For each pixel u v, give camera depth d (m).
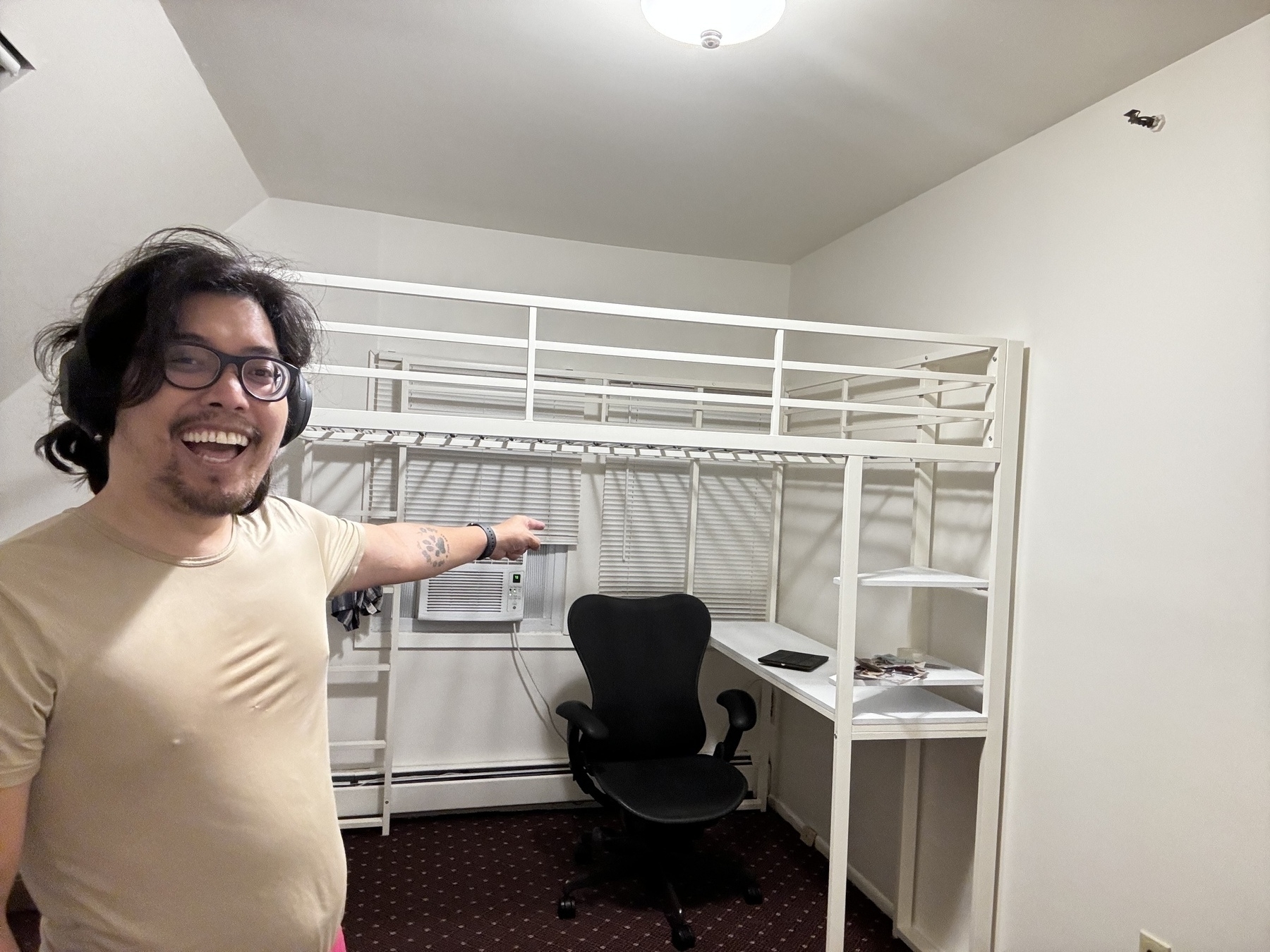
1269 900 1.49
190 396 0.86
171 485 0.88
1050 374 2.06
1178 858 1.67
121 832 0.86
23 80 1.40
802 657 2.65
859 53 1.78
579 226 3.17
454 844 2.92
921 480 2.49
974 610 2.29
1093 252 1.94
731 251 3.43
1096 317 1.93
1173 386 1.72
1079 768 1.92
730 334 3.54
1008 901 2.12
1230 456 1.59
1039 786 2.04
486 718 3.22
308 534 1.14
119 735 0.84
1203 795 1.62
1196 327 1.67
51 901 0.87
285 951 0.97
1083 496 1.94
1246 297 1.57
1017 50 1.73
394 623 3.00
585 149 2.41
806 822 3.12
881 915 2.57
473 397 3.21
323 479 3.06
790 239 3.22
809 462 2.98
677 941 2.29
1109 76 1.82
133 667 0.85
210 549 0.97
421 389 3.14
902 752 2.56
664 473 3.40
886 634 2.68
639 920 2.45
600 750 2.67
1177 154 1.73
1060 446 2.02
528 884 2.64
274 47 1.85
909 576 2.16
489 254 3.25
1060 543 2.01
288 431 1.10
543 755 3.28
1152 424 1.77
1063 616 1.99
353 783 3.05
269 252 2.96
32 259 1.83
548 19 1.70
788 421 3.52
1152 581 1.75
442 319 3.20
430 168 2.62
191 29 1.76
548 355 3.30
